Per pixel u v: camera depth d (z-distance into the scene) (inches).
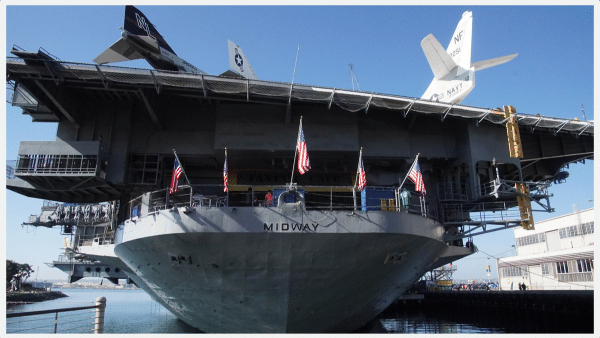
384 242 623.2
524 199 821.9
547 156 970.1
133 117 867.4
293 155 844.6
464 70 1042.7
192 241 605.0
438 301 1878.7
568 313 1039.6
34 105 806.5
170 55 962.1
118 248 756.6
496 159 864.9
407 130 894.4
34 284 4672.7
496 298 1403.8
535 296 1182.3
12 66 681.6
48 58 676.7
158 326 1054.4
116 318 1299.2
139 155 847.1
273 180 928.3
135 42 882.1
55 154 784.3
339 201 882.1
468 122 879.1
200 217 597.9
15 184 846.5
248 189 727.7
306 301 644.7
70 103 803.4
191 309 725.9
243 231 591.2
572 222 1702.8
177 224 604.7
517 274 1934.1
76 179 803.4
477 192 847.1
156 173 829.2
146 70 705.0
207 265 626.8
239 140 822.5
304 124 846.5
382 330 1031.0
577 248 1531.7
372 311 756.0
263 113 845.8
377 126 887.1
